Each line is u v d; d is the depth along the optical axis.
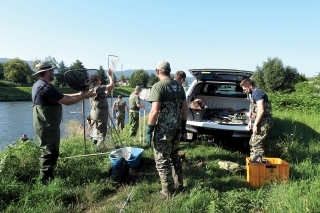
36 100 3.71
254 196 3.53
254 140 4.73
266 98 4.56
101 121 5.74
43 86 3.64
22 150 4.41
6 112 27.59
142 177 4.36
